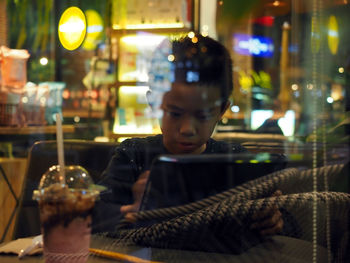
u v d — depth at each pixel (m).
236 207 0.89
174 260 0.83
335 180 1.08
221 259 0.84
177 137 1.05
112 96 1.92
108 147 1.30
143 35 1.95
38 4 2.15
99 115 1.90
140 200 0.92
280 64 1.42
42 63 2.04
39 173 1.35
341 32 1.38
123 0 2.07
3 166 1.73
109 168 1.03
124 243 0.88
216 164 0.93
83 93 1.98
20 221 1.29
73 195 0.76
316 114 1.28
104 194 0.92
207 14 1.64
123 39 2.07
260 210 0.88
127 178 0.99
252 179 0.95
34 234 1.29
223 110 1.13
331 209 0.97
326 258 0.91
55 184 0.78
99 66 2.09
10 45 2.09
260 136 1.19
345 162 1.11
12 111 1.80
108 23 2.14
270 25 1.49
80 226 0.77
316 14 1.39
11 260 0.87
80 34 1.82
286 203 0.92
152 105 1.09
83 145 1.32
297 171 1.02
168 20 1.81
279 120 1.25
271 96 1.37
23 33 2.10
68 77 2.04
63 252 0.77
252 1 1.52
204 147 1.10
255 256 0.84
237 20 1.54
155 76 1.07
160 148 1.07
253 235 0.88
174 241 0.87
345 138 1.17
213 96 1.07
